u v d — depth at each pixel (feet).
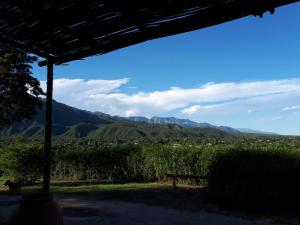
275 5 12.84
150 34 17.03
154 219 35.19
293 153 42.16
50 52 22.52
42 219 18.56
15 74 75.72
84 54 21.12
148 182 72.95
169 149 71.41
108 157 78.79
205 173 64.80
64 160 82.12
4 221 32.60
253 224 33.78
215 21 14.79
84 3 15.89
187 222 34.04
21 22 18.86
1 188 67.26
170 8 14.89
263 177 39.93
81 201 46.78
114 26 17.31
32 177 79.00
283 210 39.37
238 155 43.78
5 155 79.46
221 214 38.45
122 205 43.62
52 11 17.11
